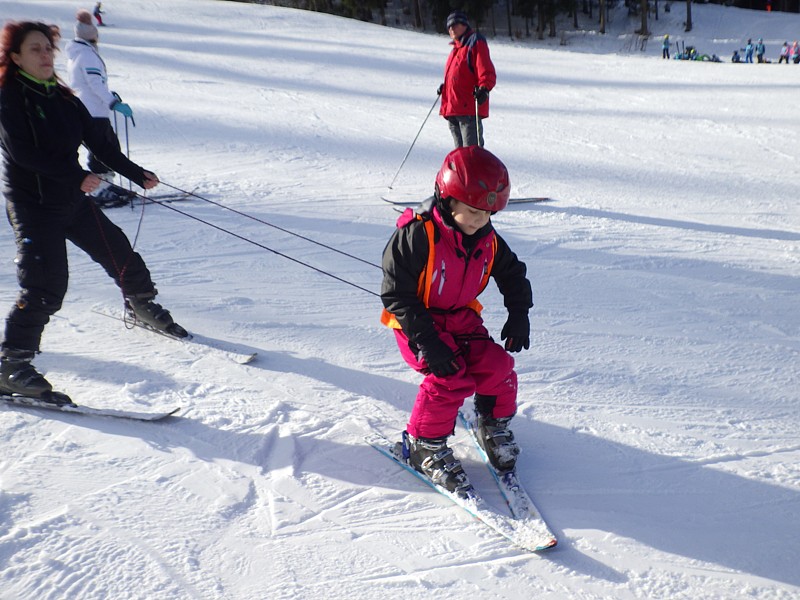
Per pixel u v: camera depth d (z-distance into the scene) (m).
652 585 2.17
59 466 2.64
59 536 2.27
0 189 3.12
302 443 2.89
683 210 7.04
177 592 2.07
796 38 43.75
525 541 2.30
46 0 29.94
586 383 3.48
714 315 4.43
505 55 25.02
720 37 45.53
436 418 2.58
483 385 2.61
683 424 3.11
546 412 3.19
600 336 4.06
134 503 2.46
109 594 2.05
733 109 14.12
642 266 5.35
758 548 2.34
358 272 5.04
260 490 2.58
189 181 7.46
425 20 49.38
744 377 3.58
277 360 3.63
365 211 6.64
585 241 5.94
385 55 22.83
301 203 6.84
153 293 3.81
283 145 9.69
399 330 2.62
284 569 2.18
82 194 3.23
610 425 3.09
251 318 4.16
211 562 2.20
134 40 23.25
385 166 8.72
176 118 11.29
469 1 45.41
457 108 6.82
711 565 2.26
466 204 2.28
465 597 2.10
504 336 2.62
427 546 2.32
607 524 2.45
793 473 2.75
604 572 2.22
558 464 2.80
